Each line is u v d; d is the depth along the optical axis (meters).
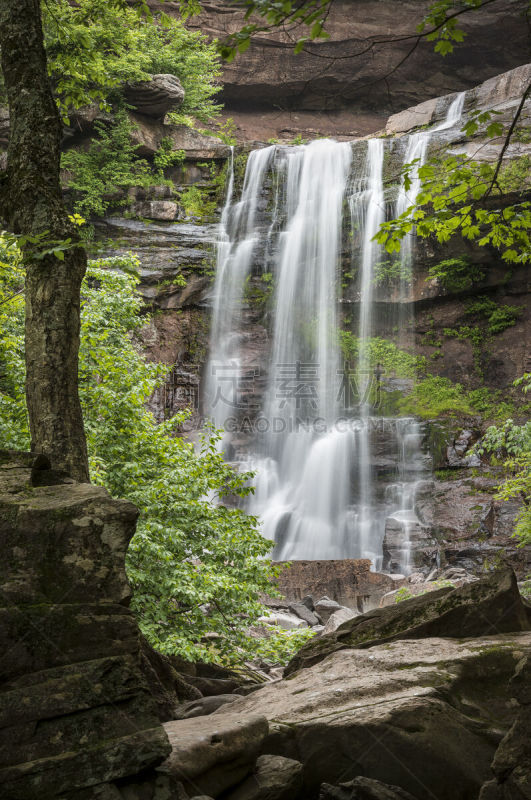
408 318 33.59
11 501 3.79
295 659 6.12
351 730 4.33
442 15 5.55
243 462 30.78
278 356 33.69
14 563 3.65
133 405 14.05
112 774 3.48
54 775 3.39
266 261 34.44
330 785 4.21
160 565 12.17
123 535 3.86
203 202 35.25
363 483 30.44
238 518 13.68
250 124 41.72
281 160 34.94
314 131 41.56
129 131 32.88
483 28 37.94
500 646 4.99
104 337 14.82
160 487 12.82
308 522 30.14
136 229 33.38
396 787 4.17
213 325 33.59
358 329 33.72
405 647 5.24
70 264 6.33
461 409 31.66
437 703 4.40
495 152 29.92
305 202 34.38
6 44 6.68
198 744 3.82
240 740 4.04
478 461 28.59
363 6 39.28
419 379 32.78
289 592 21.05
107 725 3.57
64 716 3.51
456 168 7.19
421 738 4.27
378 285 33.12
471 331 32.91
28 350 6.26
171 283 33.09
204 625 12.41
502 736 4.37
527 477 17.28
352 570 21.69
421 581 21.95
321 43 39.19
